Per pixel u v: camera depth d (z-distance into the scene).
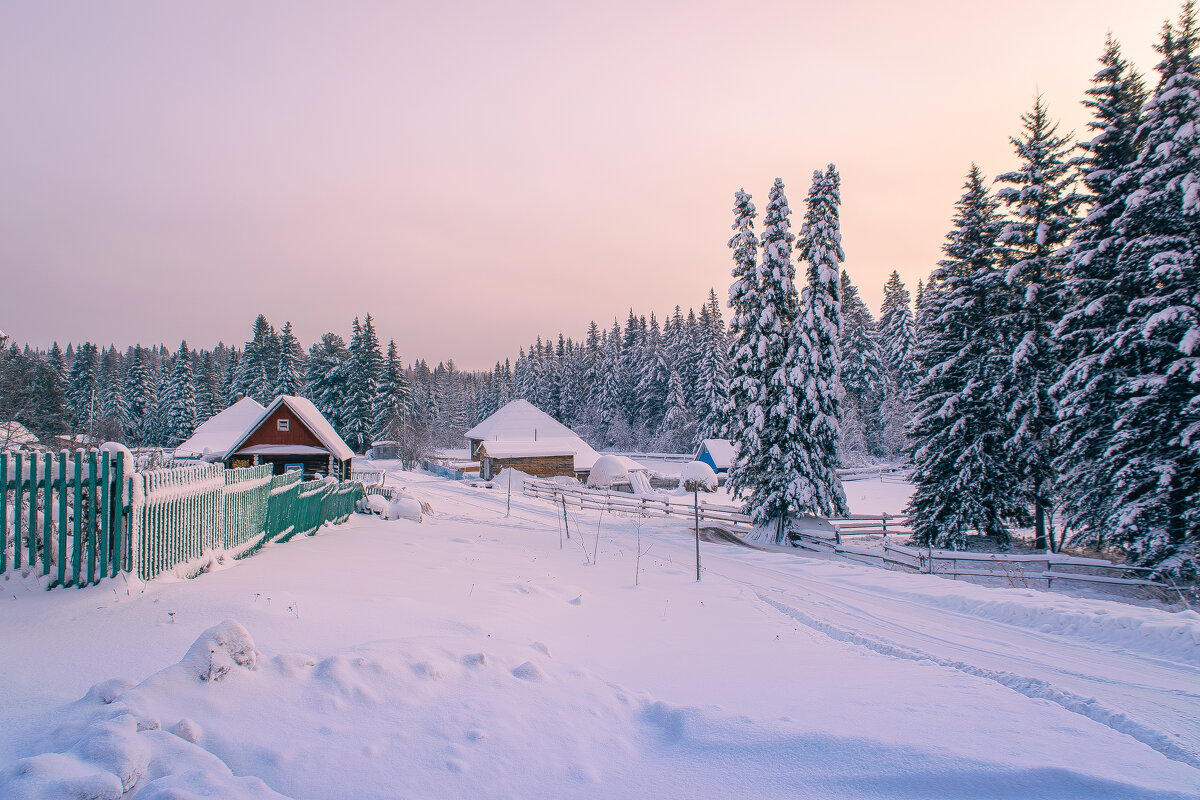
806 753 3.96
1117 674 7.07
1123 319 16.23
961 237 23.70
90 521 6.23
